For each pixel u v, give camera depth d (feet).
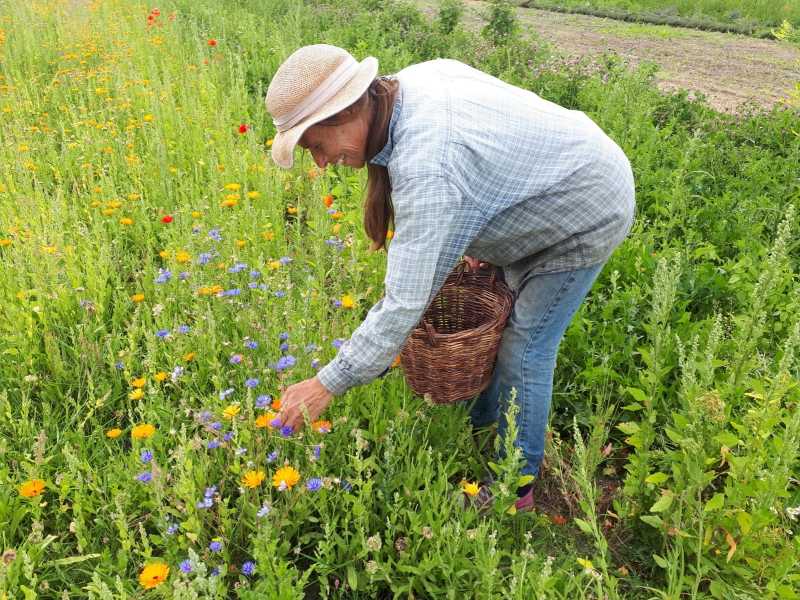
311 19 36.09
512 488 7.60
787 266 12.01
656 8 56.18
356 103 6.16
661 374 9.10
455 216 6.40
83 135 17.94
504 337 7.92
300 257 12.28
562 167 6.75
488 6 33.65
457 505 7.53
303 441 7.97
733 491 7.10
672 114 23.02
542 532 8.18
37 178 16.17
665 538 7.71
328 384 6.94
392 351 6.73
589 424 9.80
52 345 9.78
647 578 7.88
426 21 36.42
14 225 13.12
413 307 6.47
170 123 18.43
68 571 7.39
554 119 6.95
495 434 9.57
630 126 19.15
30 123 19.48
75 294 11.09
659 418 9.89
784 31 36.94
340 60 6.11
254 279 11.09
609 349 10.71
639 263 12.59
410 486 7.82
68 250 11.73
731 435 6.91
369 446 8.71
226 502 7.14
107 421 9.41
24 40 27.55
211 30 32.50
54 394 9.62
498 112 6.61
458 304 9.17
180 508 6.98
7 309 10.19
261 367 9.11
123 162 16.12
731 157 18.24
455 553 6.92
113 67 23.52
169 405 8.66
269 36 31.65
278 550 6.96
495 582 6.69
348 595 7.39
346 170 16.10
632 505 8.32
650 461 9.12
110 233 13.56
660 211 15.12
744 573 6.96
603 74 26.73
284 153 6.33
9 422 8.95
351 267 10.70
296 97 6.11
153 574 6.00
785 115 21.44
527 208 6.87
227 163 15.81
